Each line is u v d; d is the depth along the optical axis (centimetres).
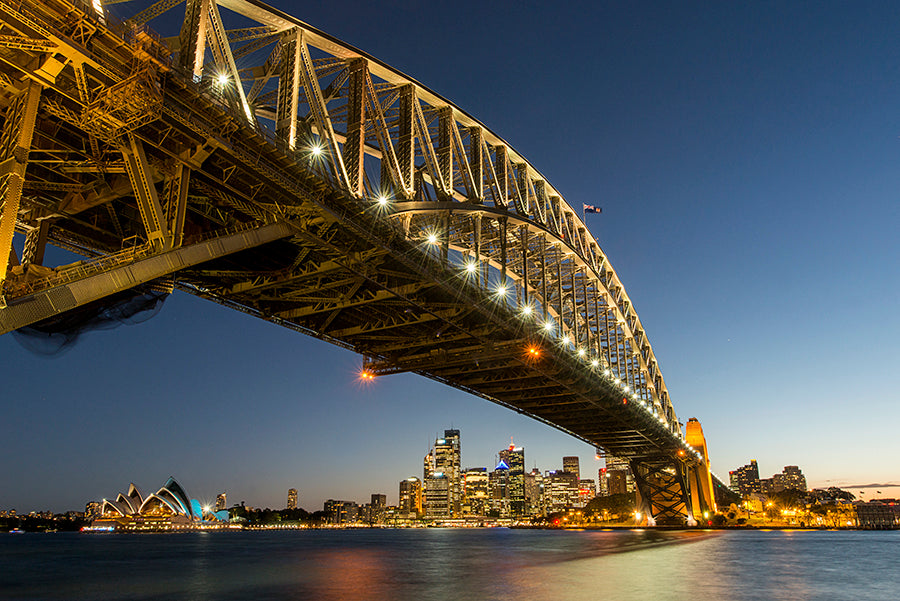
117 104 2245
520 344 5312
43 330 2342
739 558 5884
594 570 4578
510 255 6056
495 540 13912
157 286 2998
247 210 3170
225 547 11806
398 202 3831
